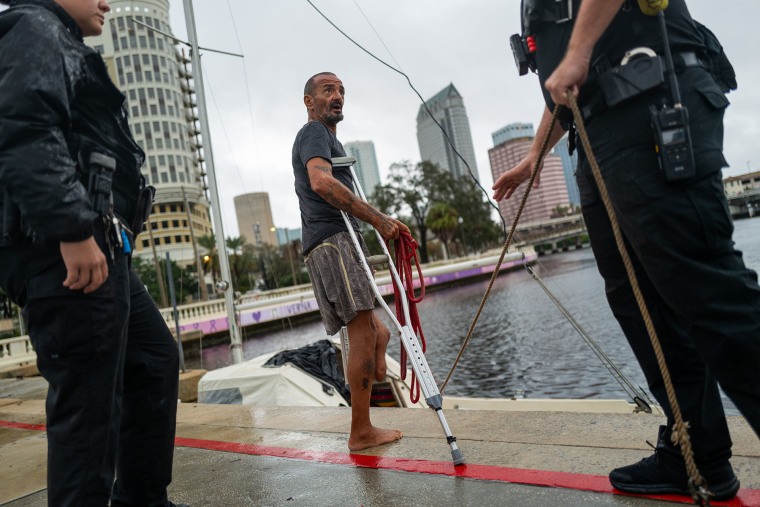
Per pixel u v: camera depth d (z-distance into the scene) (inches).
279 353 270.5
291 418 135.9
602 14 48.6
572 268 2021.4
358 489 79.6
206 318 1263.5
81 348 53.6
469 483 74.4
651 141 49.8
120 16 3442.4
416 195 2600.9
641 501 60.0
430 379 85.0
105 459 55.2
